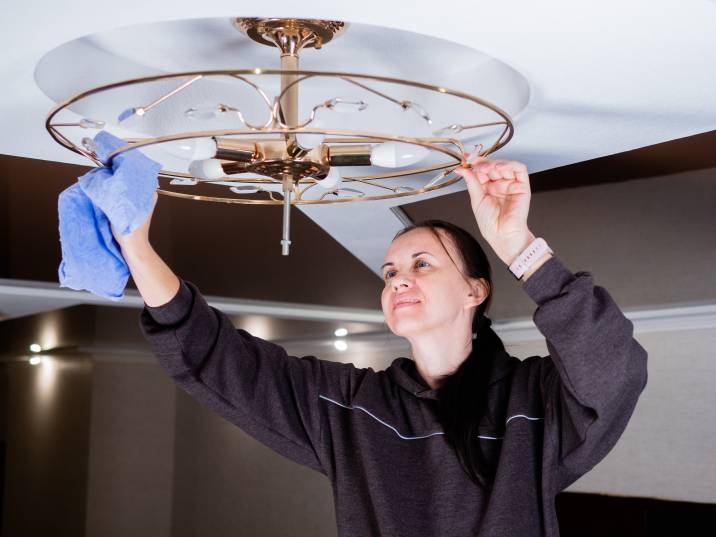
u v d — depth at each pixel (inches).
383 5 41.2
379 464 58.4
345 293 106.5
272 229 81.8
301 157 48.8
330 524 149.7
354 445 61.4
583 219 75.5
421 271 60.6
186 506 175.3
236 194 73.4
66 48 49.6
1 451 153.7
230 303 105.8
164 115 54.9
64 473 163.0
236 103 56.2
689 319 98.8
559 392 54.6
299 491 155.5
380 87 56.6
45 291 94.5
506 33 44.9
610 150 64.2
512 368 60.7
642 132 60.5
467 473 56.3
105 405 168.7
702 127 58.6
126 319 118.9
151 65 53.6
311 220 82.2
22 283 92.7
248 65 53.6
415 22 43.4
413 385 60.7
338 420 62.3
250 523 163.9
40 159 64.0
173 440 179.2
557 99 55.0
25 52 46.4
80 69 51.4
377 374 64.2
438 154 65.7
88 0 40.2
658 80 51.3
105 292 50.4
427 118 40.7
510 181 52.4
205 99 55.6
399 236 63.3
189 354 58.9
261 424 61.8
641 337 113.2
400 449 58.9
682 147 61.1
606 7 41.6
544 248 50.4
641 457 112.0
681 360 109.1
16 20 42.4
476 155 52.6
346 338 128.6
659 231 73.6
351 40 51.4
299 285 100.7
